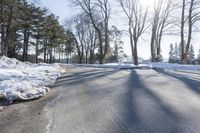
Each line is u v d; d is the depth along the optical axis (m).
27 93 7.07
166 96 6.60
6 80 9.16
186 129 3.95
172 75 12.42
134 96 6.66
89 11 32.59
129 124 4.26
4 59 18.52
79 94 7.33
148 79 10.59
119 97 6.59
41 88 8.14
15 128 4.31
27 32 41.88
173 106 5.46
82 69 19.78
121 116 4.76
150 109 5.24
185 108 5.27
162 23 31.17
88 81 10.47
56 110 5.45
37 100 6.74
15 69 13.77
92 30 53.81
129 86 8.51
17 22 30.48
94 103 5.97
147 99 6.24
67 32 56.34
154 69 18.70
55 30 49.53
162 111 5.06
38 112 5.37
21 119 4.87
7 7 27.03
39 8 42.81
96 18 34.84
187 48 25.88
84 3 32.25
